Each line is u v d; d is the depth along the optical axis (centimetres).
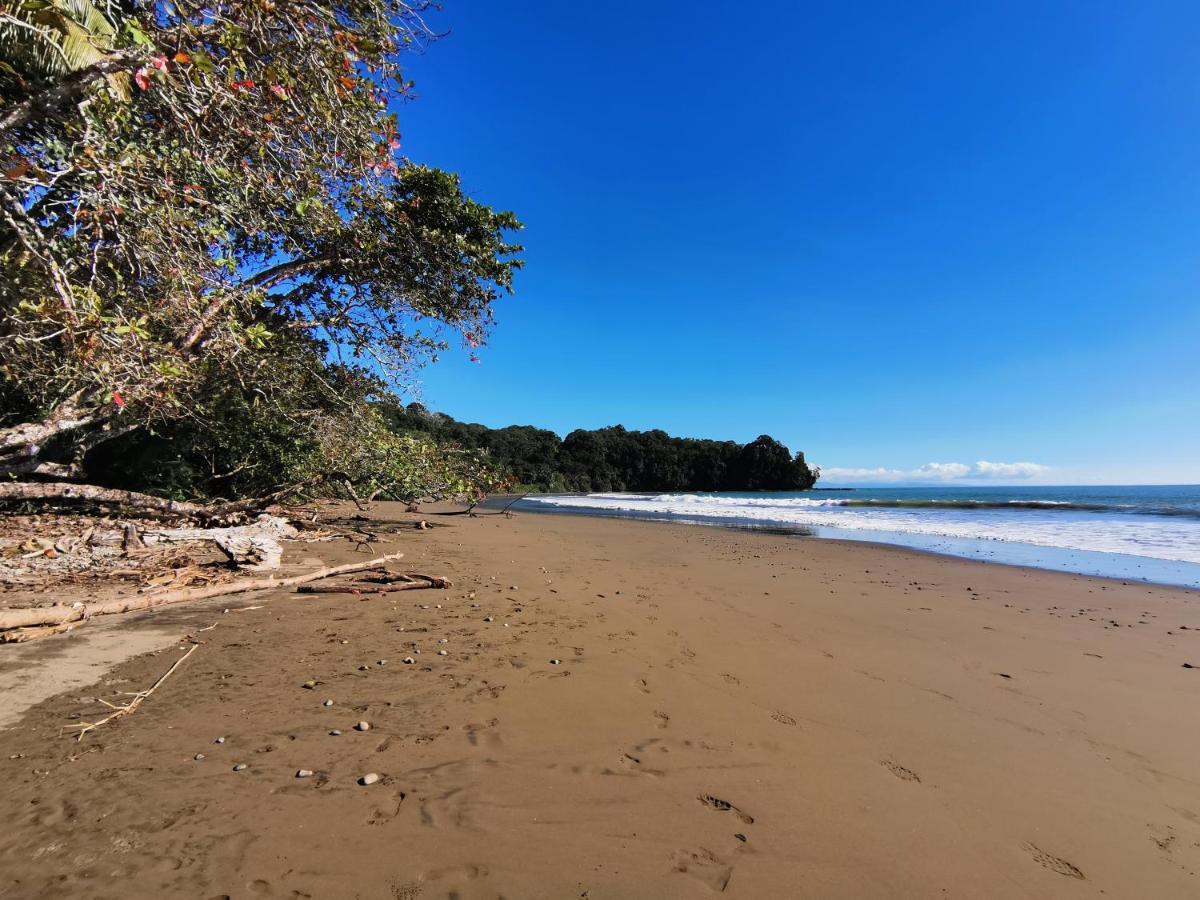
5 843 191
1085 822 238
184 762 249
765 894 190
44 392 588
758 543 1289
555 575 769
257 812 216
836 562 988
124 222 485
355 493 1214
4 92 439
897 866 207
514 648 431
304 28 482
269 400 1003
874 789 257
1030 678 406
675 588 710
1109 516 2100
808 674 404
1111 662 443
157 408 611
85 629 419
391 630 462
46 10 390
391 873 189
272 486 1162
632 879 193
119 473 1001
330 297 1120
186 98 487
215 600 526
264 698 320
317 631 448
